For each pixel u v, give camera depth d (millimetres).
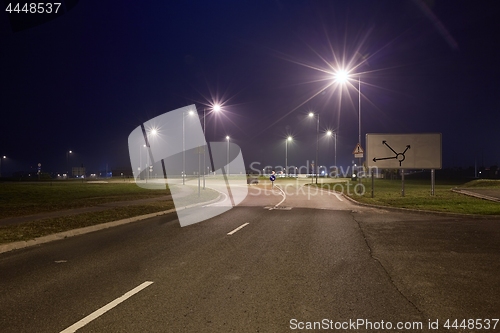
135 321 4566
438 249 8641
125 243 9562
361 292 5633
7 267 7172
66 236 10562
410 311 4895
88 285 6000
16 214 14750
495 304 5129
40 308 5008
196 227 12250
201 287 5887
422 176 65875
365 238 10062
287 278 6367
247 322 4547
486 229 11383
